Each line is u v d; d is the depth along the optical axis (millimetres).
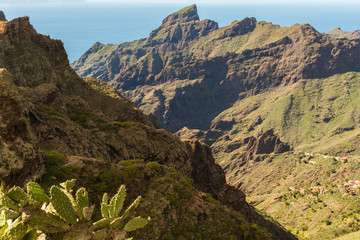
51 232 6633
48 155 28078
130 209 7922
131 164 37031
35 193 6848
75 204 7352
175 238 29203
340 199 191750
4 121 17828
